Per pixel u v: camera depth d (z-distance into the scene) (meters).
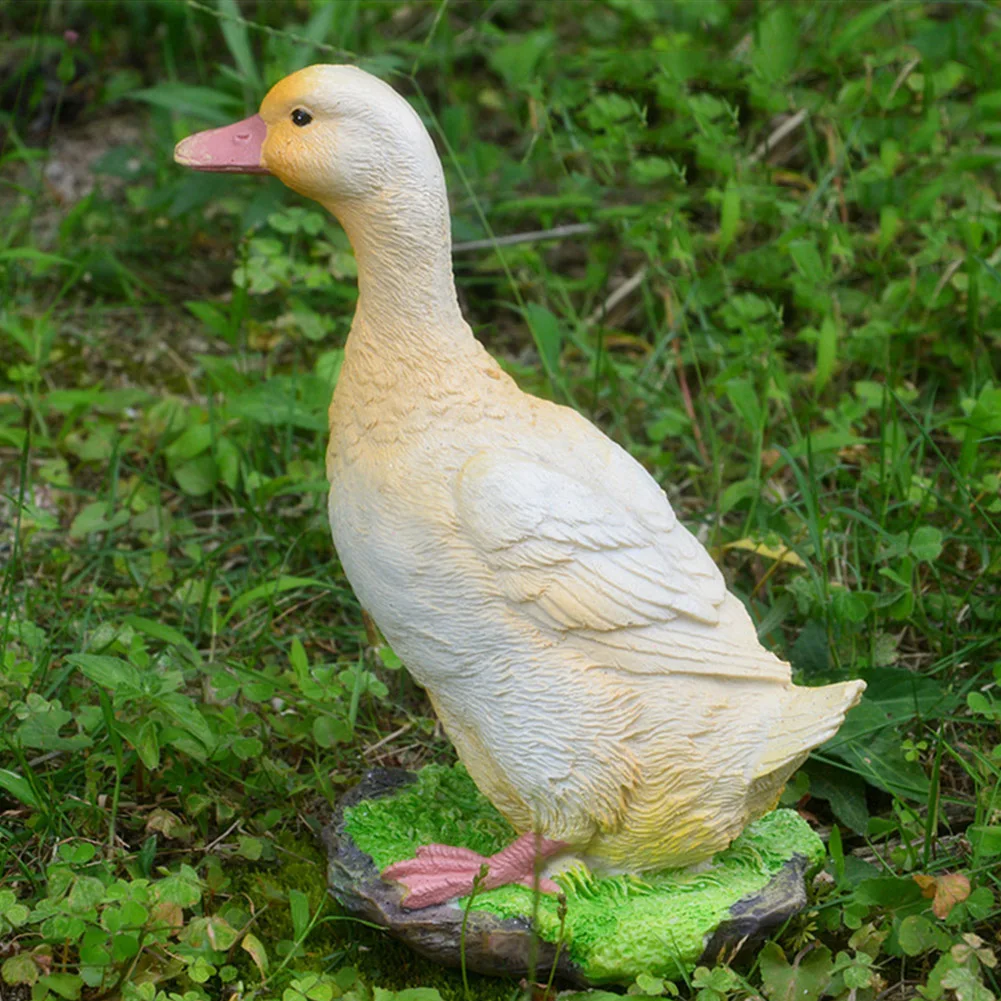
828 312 4.54
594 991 2.69
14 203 5.73
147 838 3.08
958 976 2.57
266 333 4.98
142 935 2.60
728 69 5.18
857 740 3.27
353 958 2.85
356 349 2.66
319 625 3.90
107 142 6.11
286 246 5.33
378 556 2.60
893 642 3.59
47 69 6.19
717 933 2.68
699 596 2.62
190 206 5.23
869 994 2.72
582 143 5.43
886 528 3.98
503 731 2.61
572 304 5.23
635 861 2.73
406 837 2.90
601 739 2.58
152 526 4.19
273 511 4.30
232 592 3.90
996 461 4.14
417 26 6.42
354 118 2.59
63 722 3.08
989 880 2.99
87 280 5.39
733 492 3.93
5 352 4.98
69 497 4.40
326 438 4.45
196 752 3.08
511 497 2.52
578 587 2.54
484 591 2.54
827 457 4.27
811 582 3.61
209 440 4.29
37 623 3.77
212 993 2.77
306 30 4.95
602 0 5.87
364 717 3.58
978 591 3.86
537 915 2.58
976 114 5.18
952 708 3.38
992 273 4.39
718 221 5.47
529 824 2.75
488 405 2.64
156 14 6.39
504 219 5.46
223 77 5.71
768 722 2.64
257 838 3.13
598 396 4.76
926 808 3.21
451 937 2.69
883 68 5.14
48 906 2.64
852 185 5.10
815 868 2.88
